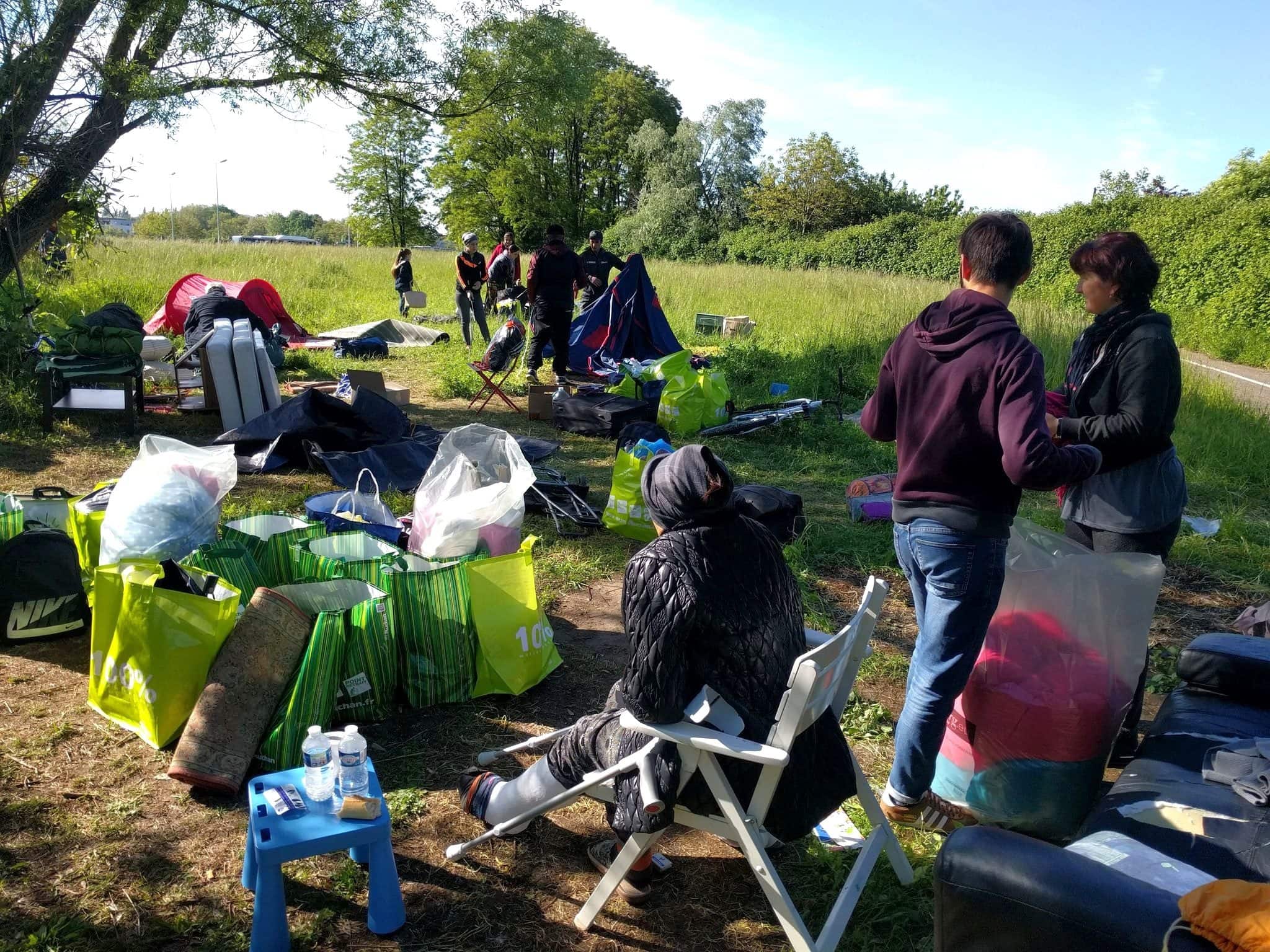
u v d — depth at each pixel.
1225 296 19.56
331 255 25.64
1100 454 2.66
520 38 11.01
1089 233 25.39
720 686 2.31
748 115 54.03
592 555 5.55
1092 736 2.96
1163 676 4.37
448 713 3.70
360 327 13.23
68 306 12.95
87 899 2.61
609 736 2.58
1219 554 6.07
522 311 14.82
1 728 3.40
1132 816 2.58
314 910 2.62
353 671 3.49
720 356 12.43
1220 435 9.00
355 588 3.61
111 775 3.17
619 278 12.30
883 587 2.59
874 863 2.69
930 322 2.81
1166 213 24.58
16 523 4.20
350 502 5.04
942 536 2.77
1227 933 1.66
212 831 2.93
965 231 2.80
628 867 2.54
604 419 8.55
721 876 2.88
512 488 4.38
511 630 3.83
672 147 54.47
